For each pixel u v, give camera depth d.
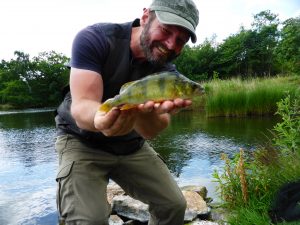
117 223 1.42
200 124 4.15
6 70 19.72
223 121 4.30
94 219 0.88
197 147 2.80
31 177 2.24
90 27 0.87
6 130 4.87
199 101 5.79
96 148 0.96
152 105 0.64
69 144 0.96
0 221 1.53
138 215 1.45
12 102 17.36
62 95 1.03
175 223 1.06
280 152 1.49
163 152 2.70
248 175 1.38
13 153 3.04
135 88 0.64
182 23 0.80
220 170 2.12
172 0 0.81
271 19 16.83
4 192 1.93
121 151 0.99
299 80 6.11
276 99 4.53
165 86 0.66
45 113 9.45
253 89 4.82
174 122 4.50
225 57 15.88
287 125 1.54
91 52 0.83
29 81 17.86
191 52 16.50
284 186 1.11
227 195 1.38
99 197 0.93
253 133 3.24
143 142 1.05
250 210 1.22
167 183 1.04
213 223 1.32
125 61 0.88
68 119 0.97
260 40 15.98
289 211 1.03
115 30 0.88
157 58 0.85
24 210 1.65
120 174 1.04
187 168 2.22
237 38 16.08
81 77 0.81
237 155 1.46
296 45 9.27
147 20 0.85
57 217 1.56
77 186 0.92
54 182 2.11
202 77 15.23
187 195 1.55
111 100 0.64
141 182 1.04
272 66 15.62
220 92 4.92
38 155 2.92
